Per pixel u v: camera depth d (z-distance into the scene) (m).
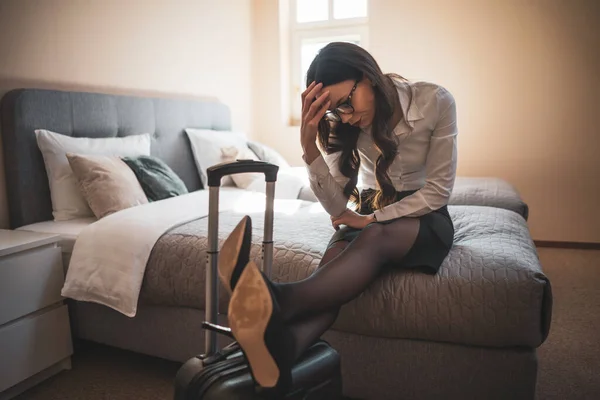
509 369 1.29
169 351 1.68
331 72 1.34
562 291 2.56
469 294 1.29
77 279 1.66
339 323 1.40
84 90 2.37
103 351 1.94
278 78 4.08
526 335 1.25
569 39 3.33
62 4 2.23
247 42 3.95
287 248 1.52
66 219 2.05
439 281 1.32
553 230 3.55
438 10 3.58
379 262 1.31
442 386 1.35
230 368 1.11
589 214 3.45
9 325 1.52
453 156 1.44
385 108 1.37
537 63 3.41
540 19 3.37
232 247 1.04
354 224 1.46
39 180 2.03
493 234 1.67
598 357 1.81
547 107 3.44
